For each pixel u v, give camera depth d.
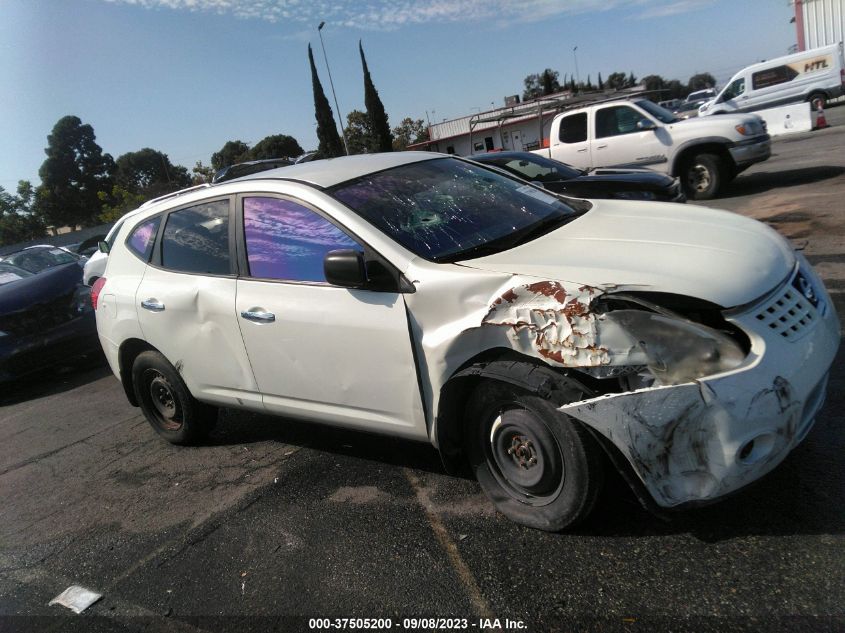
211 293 3.78
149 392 4.66
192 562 3.19
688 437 2.30
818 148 13.91
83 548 3.54
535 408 2.59
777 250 2.79
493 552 2.79
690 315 2.41
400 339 2.96
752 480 2.36
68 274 7.59
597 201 3.88
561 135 12.03
